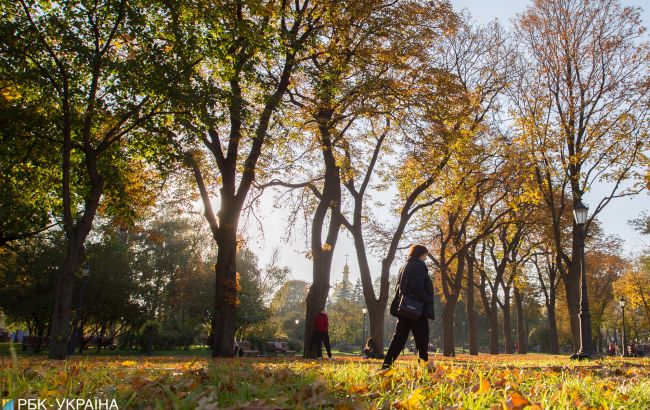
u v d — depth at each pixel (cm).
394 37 2002
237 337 5509
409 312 806
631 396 505
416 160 2270
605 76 2541
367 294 2439
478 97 2662
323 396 407
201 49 1706
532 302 6206
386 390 475
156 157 1920
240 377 548
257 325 5172
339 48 2002
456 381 554
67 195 1719
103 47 1777
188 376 536
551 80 2570
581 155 2459
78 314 3102
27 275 3919
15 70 1691
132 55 1862
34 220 2591
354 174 2358
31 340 4341
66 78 1692
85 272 3091
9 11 1706
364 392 459
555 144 2478
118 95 1717
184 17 1702
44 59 1778
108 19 1733
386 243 3488
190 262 4612
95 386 468
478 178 2817
